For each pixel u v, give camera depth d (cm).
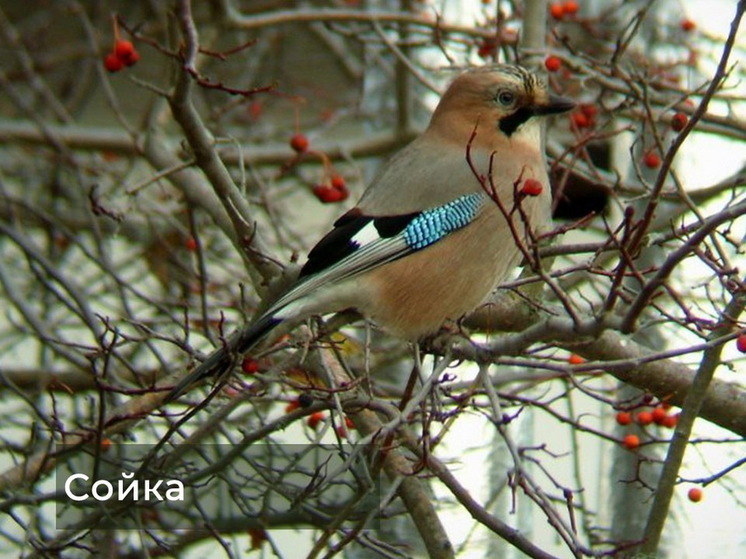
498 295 1082
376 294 1020
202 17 1661
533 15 1191
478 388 984
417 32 1327
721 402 1019
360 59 1758
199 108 1798
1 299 1606
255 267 1034
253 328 948
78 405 1352
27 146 1530
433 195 1038
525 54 1182
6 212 1595
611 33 1478
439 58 1661
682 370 1019
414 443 928
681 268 1319
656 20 1512
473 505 901
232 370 887
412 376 913
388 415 923
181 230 1305
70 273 1598
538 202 1066
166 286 1414
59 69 1933
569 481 1498
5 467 1466
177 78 948
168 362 1267
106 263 1248
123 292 1205
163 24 1642
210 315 1341
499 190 1048
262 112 1705
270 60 1881
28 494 951
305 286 991
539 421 1513
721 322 880
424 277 1027
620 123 1450
